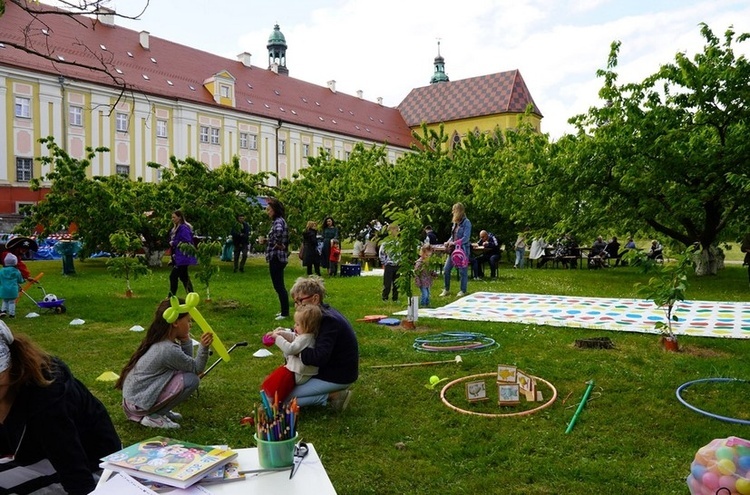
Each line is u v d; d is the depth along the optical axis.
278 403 2.93
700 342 8.27
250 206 22.14
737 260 30.14
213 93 52.88
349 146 67.06
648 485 3.91
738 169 16.52
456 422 5.14
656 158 16.89
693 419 5.18
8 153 39.06
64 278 16.83
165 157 48.56
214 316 10.30
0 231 31.70
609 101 17.56
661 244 23.59
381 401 5.70
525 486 3.96
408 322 9.25
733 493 2.84
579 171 17.72
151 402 4.96
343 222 26.80
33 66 39.94
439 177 27.52
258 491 2.54
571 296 13.53
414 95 81.44
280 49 73.50
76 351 7.75
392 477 4.11
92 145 43.47
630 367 6.89
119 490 2.45
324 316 5.30
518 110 73.50
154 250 21.66
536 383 6.25
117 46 47.94
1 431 2.89
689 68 16.56
